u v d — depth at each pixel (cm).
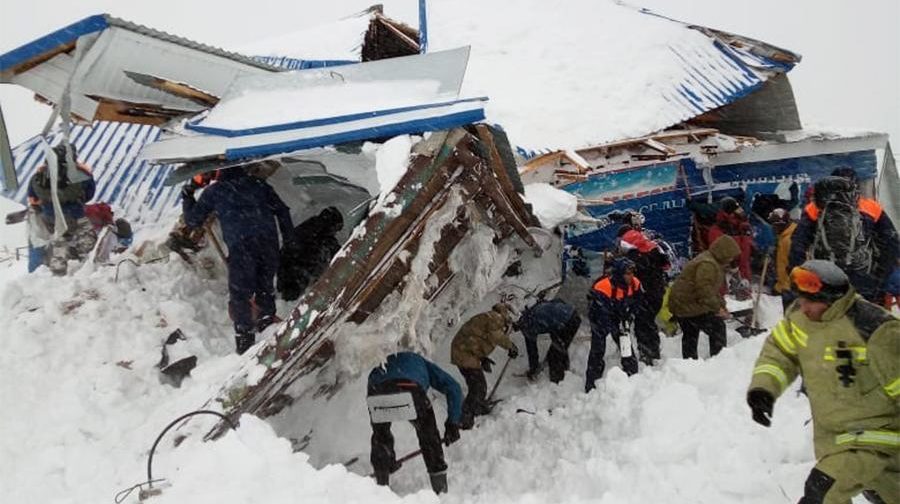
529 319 885
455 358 814
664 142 1109
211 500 512
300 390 709
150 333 784
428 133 652
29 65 774
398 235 647
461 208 697
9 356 739
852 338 464
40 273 923
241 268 789
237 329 785
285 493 527
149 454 584
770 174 1167
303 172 931
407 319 665
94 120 863
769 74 1238
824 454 470
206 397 686
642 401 700
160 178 1232
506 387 902
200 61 805
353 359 682
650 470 586
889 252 746
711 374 718
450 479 705
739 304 1036
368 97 723
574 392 855
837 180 728
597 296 826
